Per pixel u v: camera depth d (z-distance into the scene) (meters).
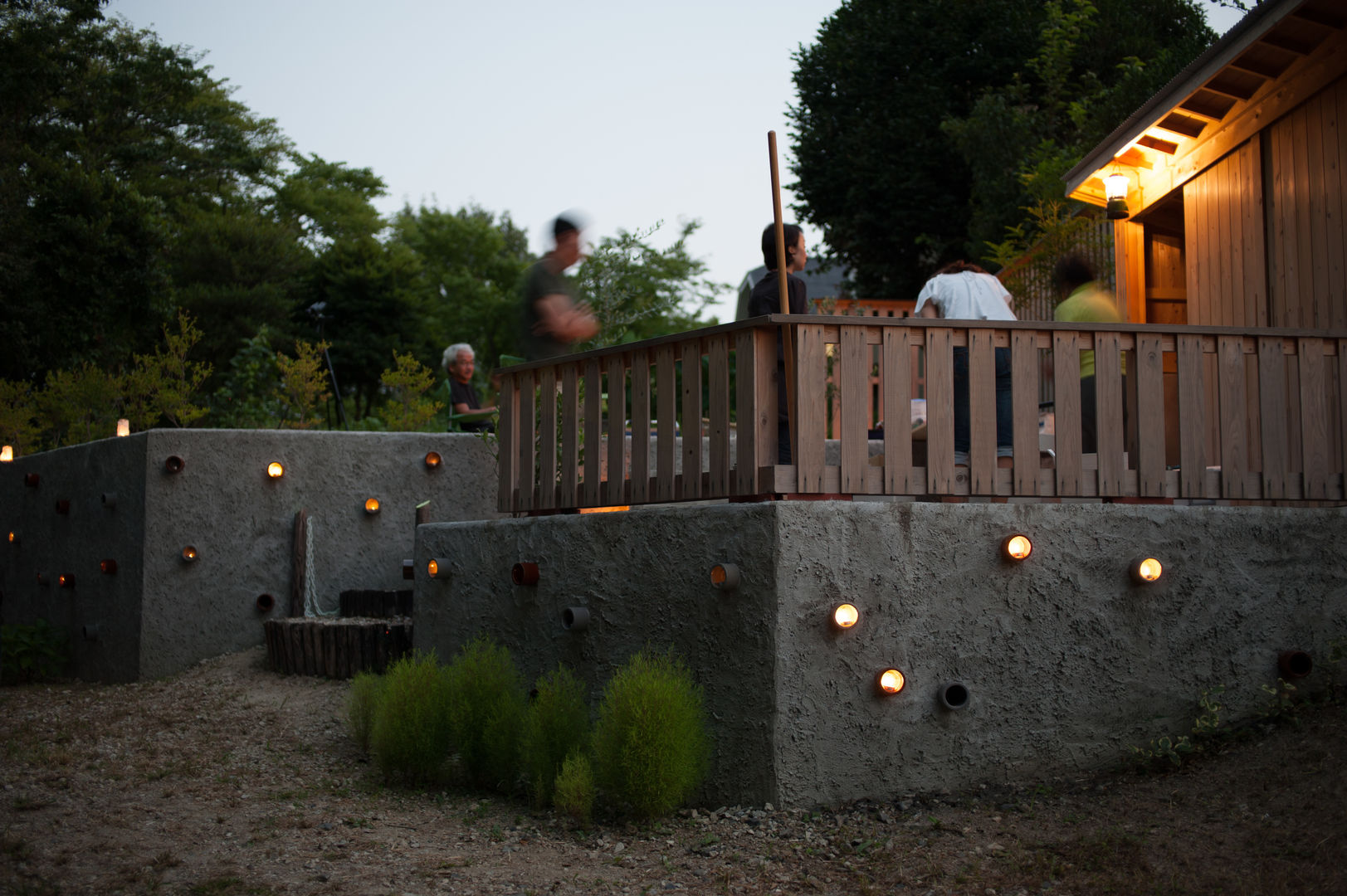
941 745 5.41
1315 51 7.48
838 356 5.44
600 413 6.48
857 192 26.91
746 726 5.34
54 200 24.34
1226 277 8.77
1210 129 8.92
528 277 7.91
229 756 6.75
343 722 7.47
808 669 5.26
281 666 9.14
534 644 6.62
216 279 40.41
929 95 26.31
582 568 6.33
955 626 5.47
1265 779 5.00
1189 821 4.75
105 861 4.65
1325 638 5.88
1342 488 6.01
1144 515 5.74
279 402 14.92
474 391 12.17
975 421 5.56
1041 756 5.52
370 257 37.56
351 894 4.29
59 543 11.71
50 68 30.03
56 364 23.38
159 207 26.86
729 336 5.61
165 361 13.63
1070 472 5.66
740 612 5.39
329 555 10.26
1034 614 5.57
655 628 5.86
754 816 5.16
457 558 7.31
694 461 5.81
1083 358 7.88
